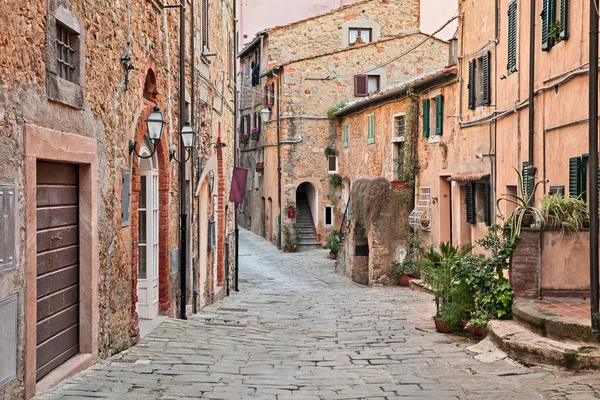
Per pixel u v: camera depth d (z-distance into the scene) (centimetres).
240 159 4319
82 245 750
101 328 791
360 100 2967
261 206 3781
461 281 1017
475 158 1623
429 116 1998
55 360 691
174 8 1214
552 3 1130
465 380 740
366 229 2077
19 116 567
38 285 648
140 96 966
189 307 1306
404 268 2025
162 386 693
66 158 669
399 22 3366
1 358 539
